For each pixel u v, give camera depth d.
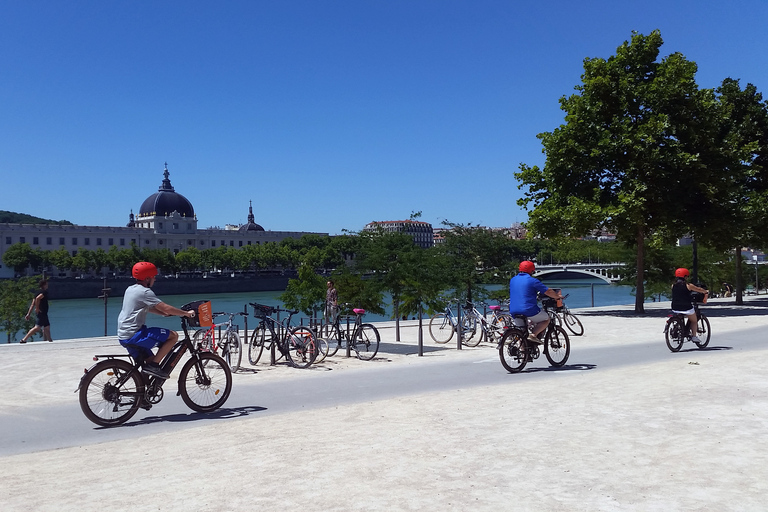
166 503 4.71
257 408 8.66
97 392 7.73
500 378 10.84
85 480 5.40
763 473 5.23
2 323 33.72
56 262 130.12
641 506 4.52
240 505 4.62
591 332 19.33
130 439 7.03
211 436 7.02
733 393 8.73
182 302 91.81
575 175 27.55
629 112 26.77
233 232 187.12
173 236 172.50
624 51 27.30
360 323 14.18
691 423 7.04
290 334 12.96
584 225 25.88
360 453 6.03
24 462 6.18
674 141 25.77
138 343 7.80
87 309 78.44
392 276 17.27
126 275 139.00
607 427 6.94
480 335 16.44
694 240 29.03
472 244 25.38
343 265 19.09
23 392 10.33
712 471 5.31
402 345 16.69
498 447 6.16
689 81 25.91
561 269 95.88
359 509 4.50
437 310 19.02
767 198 30.31
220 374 8.72
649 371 11.09
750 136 32.72
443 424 7.26
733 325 20.81
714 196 27.00
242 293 121.50
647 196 26.02
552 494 4.79
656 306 31.98
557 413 7.71
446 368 12.34
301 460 5.82
